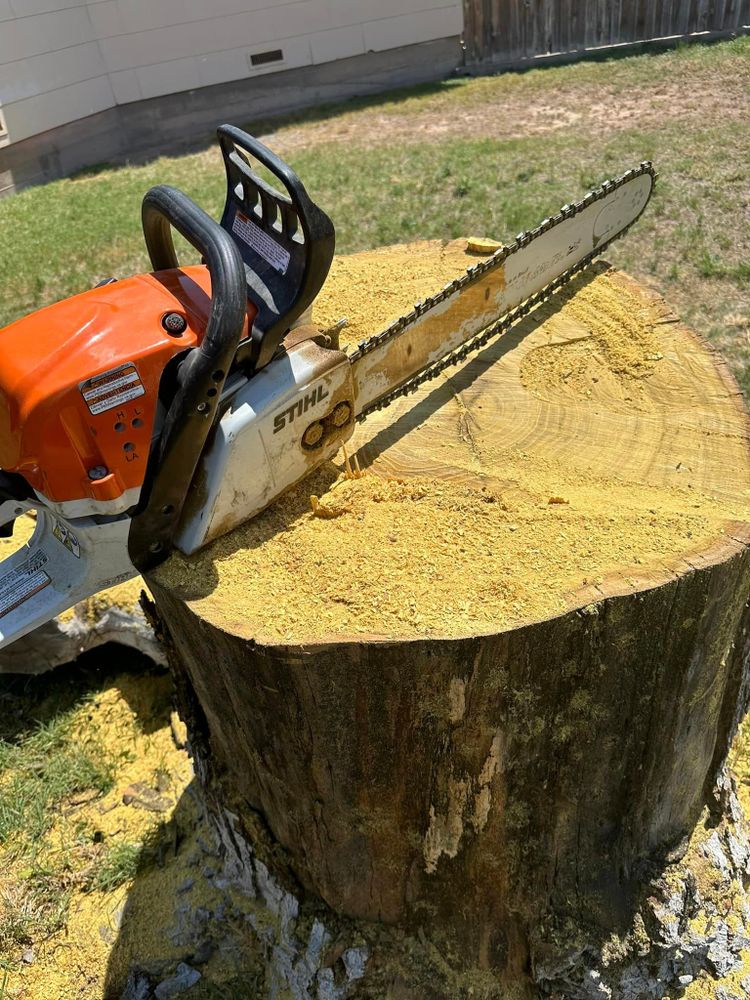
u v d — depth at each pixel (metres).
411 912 2.28
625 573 1.70
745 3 9.11
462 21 9.67
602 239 2.73
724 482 2.00
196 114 9.63
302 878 2.39
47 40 8.62
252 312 1.71
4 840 2.88
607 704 1.86
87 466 1.63
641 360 2.47
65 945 2.64
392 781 1.93
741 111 7.00
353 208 6.18
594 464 2.08
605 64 8.98
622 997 2.30
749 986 2.35
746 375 4.13
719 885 2.39
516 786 1.97
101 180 8.31
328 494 1.99
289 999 2.41
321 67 9.66
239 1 9.09
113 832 2.89
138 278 1.78
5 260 6.28
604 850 2.22
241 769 2.27
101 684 3.39
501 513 1.90
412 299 2.85
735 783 2.75
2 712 3.29
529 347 2.54
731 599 1.84
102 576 1.85
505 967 2.32
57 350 1.58
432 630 1.61
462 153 6.91
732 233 5.19
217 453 1.68
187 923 2.62
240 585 1.76
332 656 1.63
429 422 2.25
